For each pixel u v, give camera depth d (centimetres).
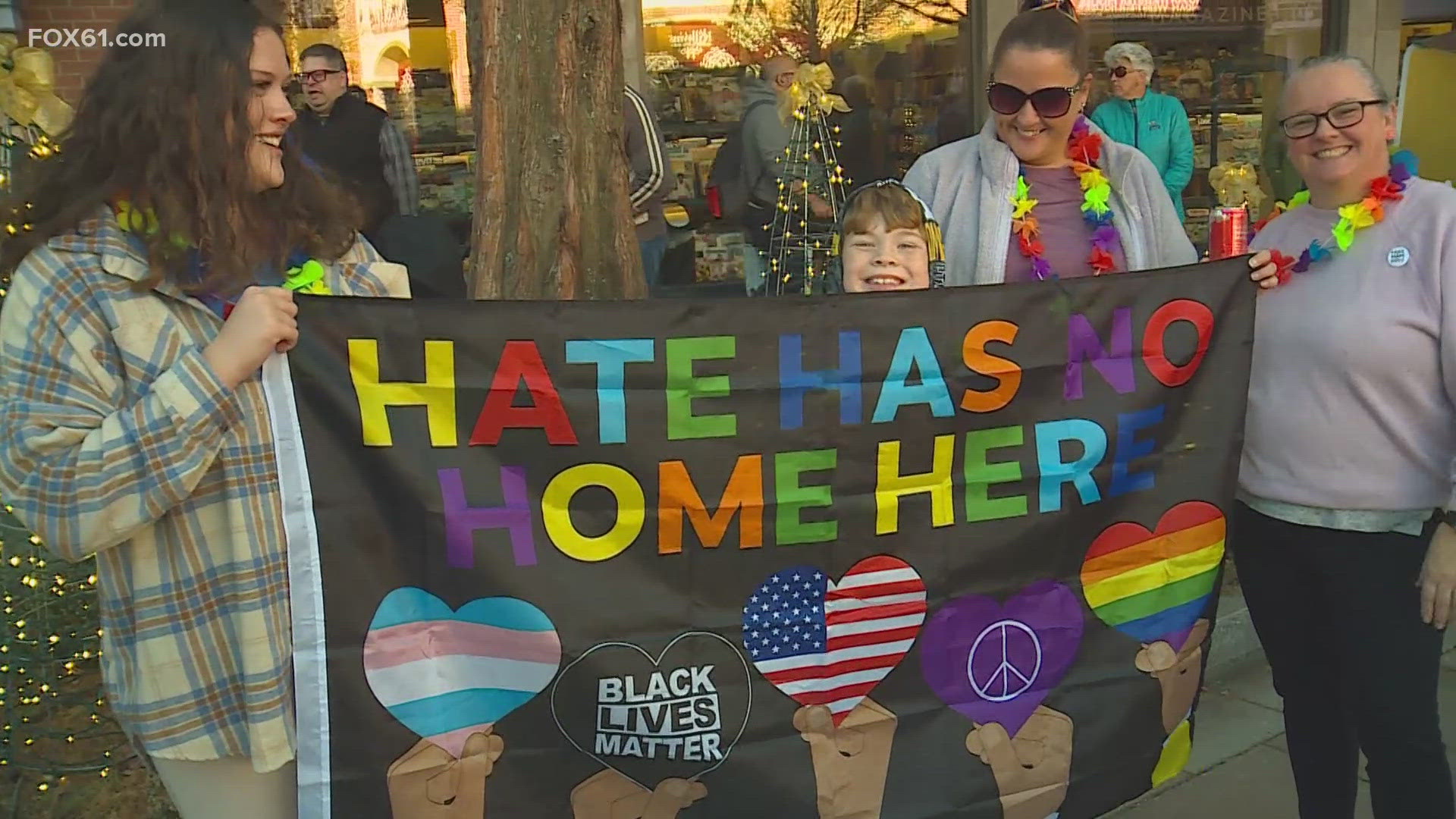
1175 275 244
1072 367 239
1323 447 240
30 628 301
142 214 176
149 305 177
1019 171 277
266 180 186
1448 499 234
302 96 534
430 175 635
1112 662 245
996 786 236
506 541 207
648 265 528
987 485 235
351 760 198
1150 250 278
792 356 221
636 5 641
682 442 216
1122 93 606
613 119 294
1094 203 272
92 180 177
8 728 302
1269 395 249
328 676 196
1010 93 263
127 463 168
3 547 296
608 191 294
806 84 351
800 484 223
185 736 185
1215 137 854
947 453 232
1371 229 237
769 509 221
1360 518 238
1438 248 227
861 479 227
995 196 274
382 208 481
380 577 199
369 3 625
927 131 731
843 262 261
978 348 233
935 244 263
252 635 185
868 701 228
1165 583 249
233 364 175
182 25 173
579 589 210
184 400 170
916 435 230
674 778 218
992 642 236
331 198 212
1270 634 263
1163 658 249
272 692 188
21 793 313
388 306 199
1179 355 246
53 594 303
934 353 230
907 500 230
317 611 195
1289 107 244
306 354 194
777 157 584
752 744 221
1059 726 241
